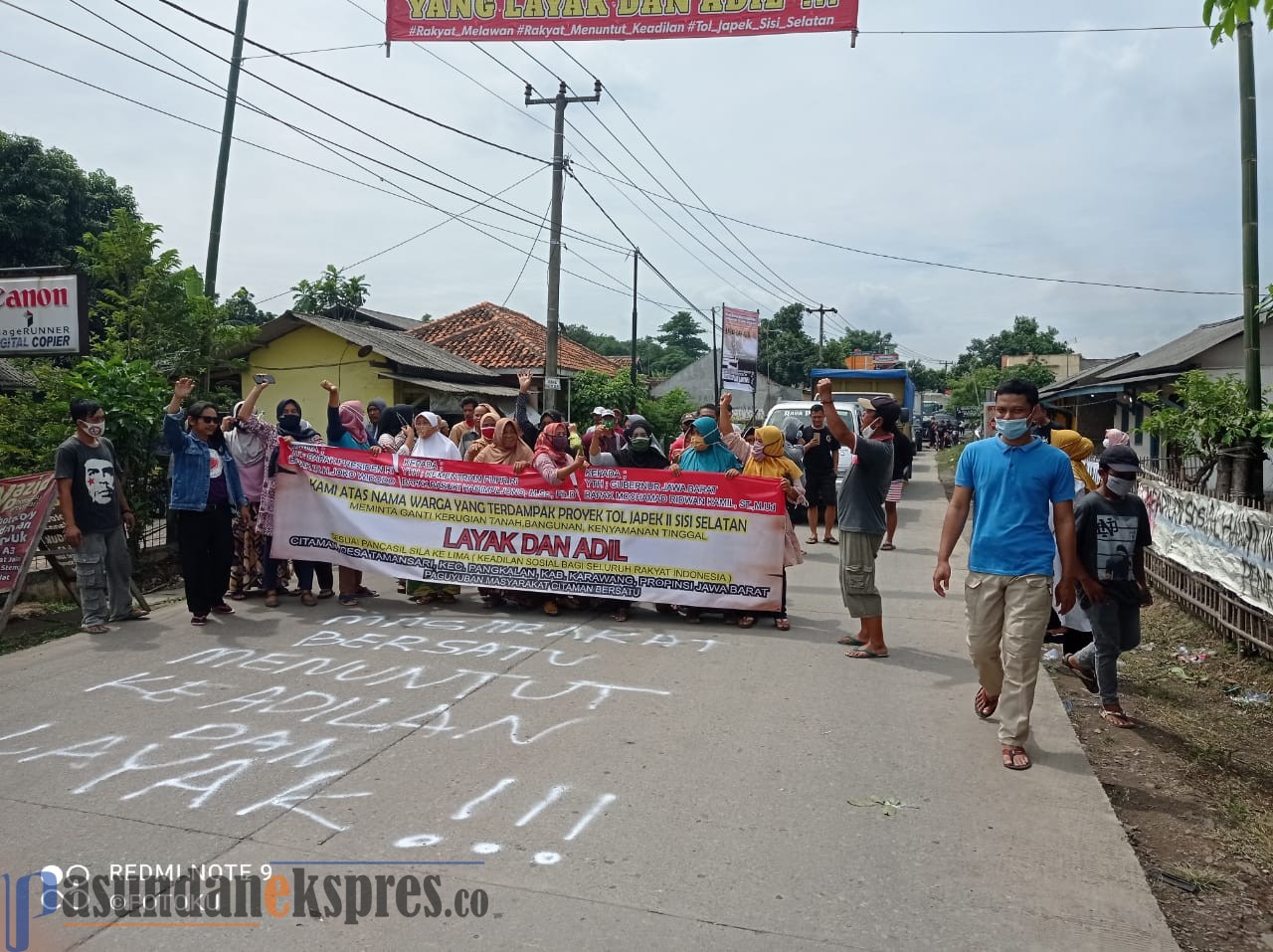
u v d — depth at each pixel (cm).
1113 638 525
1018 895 325
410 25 780
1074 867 345
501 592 761
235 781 414
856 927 304
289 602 774
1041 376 4597
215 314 1270
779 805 394
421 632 675
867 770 433
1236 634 666
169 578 891
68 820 378
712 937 297
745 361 2959
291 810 386
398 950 290
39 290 827
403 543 754
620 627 700
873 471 610
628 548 718
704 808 390
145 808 388
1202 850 381
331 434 806
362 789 406
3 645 643
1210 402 1055
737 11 750
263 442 774
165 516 911
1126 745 500
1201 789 443
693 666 598
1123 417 2309
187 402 1131
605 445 1023
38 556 718
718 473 705
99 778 418
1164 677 631
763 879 333
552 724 487
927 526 1397
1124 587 522
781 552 695
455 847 355
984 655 471
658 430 2745
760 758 445
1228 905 338
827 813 387
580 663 601
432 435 804
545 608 740
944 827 377
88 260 1251
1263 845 386
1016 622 442
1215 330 1977
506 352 2470
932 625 729
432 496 748
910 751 458
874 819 383
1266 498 1041
